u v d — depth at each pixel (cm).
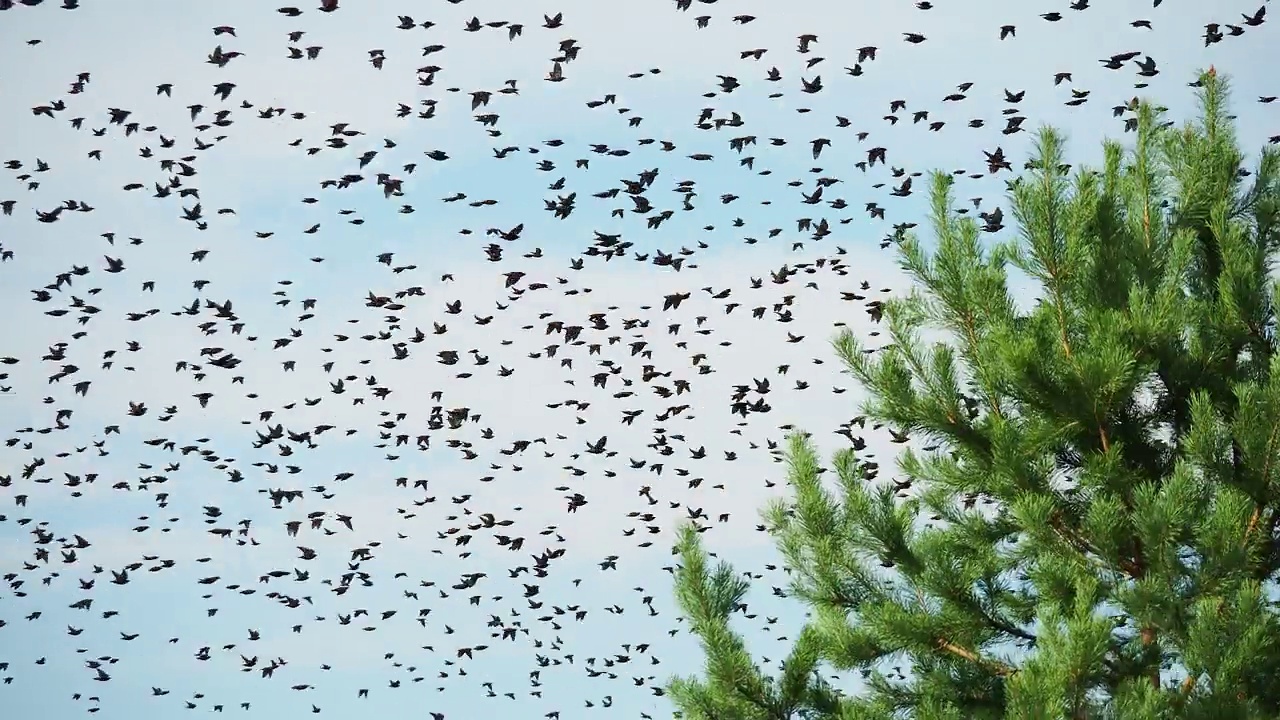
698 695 1288
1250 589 1138
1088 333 1298
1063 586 1212
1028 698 1117
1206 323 1269
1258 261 1266
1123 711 1137
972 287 1334
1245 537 1214
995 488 1327
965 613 1312
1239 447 1228
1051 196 1302
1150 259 1295
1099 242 1309
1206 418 1197
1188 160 1318
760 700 1270
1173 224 1322
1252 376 1275
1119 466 1273
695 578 1291
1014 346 1248
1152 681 1220
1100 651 1096
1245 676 1161
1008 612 1334
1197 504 1228
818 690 1305
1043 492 1297
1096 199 1303
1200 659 1145
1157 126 1327
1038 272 1316
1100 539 1233
